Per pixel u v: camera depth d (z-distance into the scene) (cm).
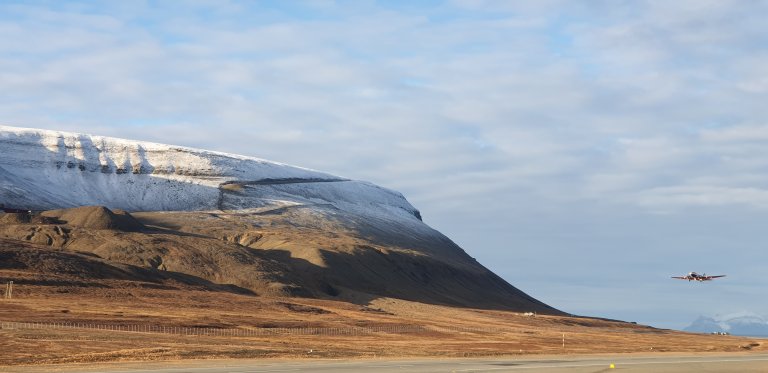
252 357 6962
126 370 5506
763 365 7069
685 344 12000
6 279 14388
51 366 5712
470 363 6850
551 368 6384
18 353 6644
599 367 6581
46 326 9906
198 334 10731
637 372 6278
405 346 9688
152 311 13288
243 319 13112
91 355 6450
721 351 10038
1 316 10888
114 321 11344
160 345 7969
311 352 7688
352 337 11862
